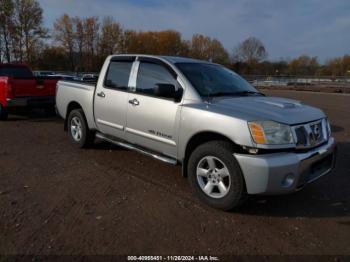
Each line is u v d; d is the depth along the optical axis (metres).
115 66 5.52
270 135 3.55
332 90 29.88
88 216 3.69
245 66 91.19
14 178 4.78
